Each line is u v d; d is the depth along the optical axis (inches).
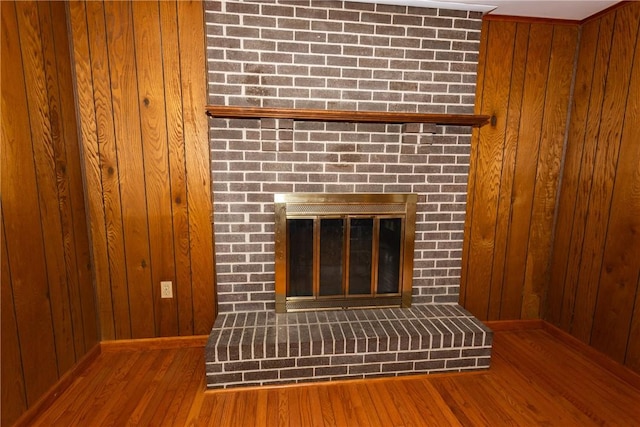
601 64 83.4
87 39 76.1
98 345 86.0
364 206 85.2
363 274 89.0
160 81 79.5
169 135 81.7
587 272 87.6
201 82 80.7
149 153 81.9
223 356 71.7
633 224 75.6
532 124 92.4
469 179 92.7
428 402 70.1
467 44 84.1
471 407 68.7
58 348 70.5
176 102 80.7
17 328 59.2
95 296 85.4
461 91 85.7
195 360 84.0
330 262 87.2
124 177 82.0
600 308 84.0
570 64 91.0
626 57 76.8
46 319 66.8
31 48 62.7
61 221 71.7
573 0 77.6
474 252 96.3
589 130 86.8
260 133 81.0
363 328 79.4
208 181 84.7
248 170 82.4
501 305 100.3
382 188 87.1
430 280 92.6
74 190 76.6
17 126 59.1
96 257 84.3
